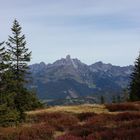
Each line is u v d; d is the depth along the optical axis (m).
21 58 43.72
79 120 28.80
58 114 32.16
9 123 28.00
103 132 17.67
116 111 38.97
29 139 19.56
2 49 30.14
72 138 17.56
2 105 28.12
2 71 30.14
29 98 39.84
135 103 44.44
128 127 18.77
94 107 41.38
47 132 21.02
